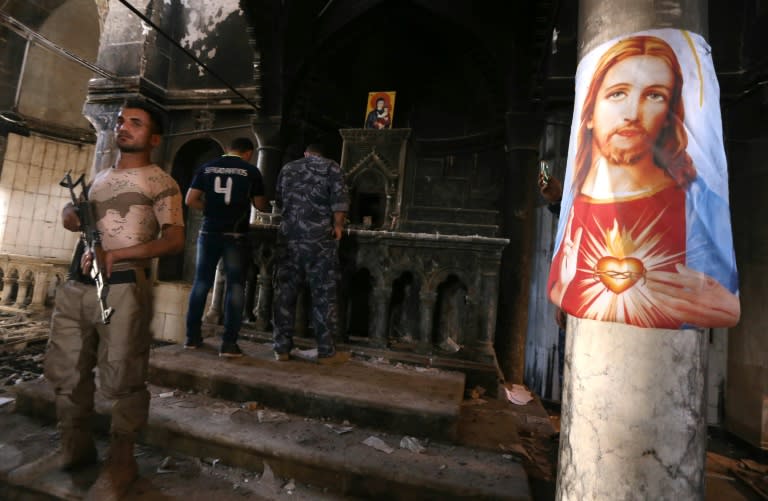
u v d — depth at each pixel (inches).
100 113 263.6
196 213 288.5
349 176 194.5
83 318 75.0
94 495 69.6
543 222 202.8
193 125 275.9
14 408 103.3
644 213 44.8
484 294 132.3
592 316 46.5
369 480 78.8
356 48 251.3
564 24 205.9
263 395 103.8
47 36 327.3
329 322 122.6
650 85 46.8
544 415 139.4
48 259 293.6
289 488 79.7
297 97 240.2
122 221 73.1
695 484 44.4
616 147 47.3
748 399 157.9
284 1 220.1
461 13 209.2
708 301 42.4
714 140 45.2
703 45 47.5
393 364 130.2
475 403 120.1
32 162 331.6
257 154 259.6
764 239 157.6
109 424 96.0
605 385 46.8
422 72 260.1
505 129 215.2
